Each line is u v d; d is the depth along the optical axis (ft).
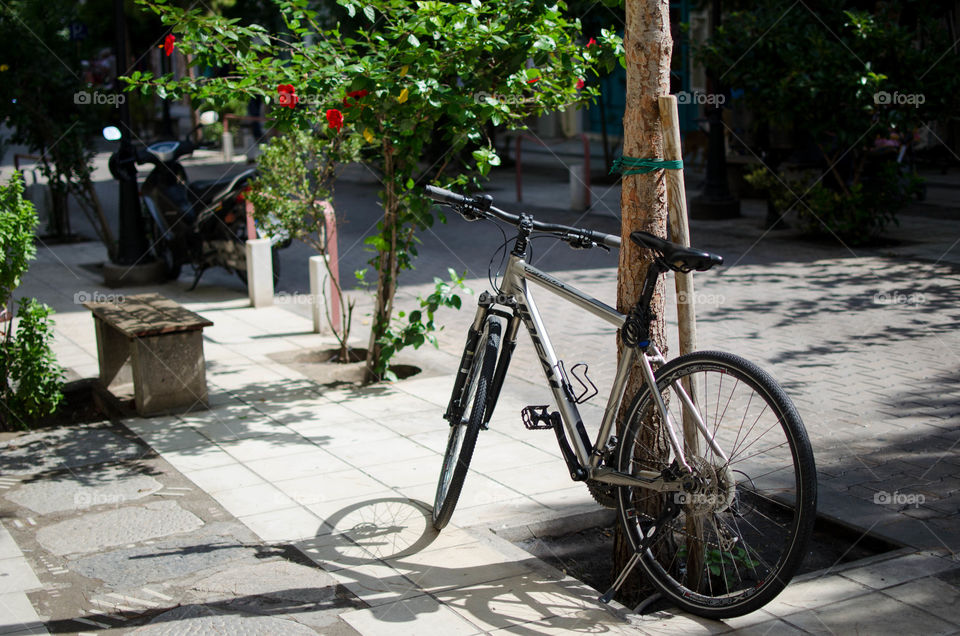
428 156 59.57
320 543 13.91
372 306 31.73
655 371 11.95
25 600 12.33
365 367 23.58
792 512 14.87
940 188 52.03
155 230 36.88
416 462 17.37
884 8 38.52
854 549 13.87
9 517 15.17
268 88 19.81
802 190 40.42
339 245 42.98
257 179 26.32
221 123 81.35
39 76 39.58
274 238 31.12
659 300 12.84
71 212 54.24
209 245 34.35
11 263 19.39
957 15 53.01
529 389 22.06
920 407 19.61
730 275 33.63
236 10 76.95
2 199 19.31
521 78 19.71
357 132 22.80
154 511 15.29
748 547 13.50
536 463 17.22
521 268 13.43
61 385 20.76
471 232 44.65
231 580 12.73
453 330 28.22
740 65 38.40
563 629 11.26
